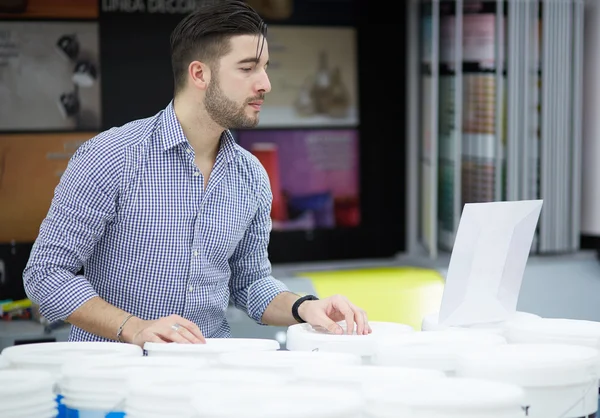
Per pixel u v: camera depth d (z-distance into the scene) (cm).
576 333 212
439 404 143
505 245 237
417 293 438
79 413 170
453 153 466
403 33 495
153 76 462
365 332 228
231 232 257
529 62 473
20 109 446
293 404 144
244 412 138
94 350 205
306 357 189
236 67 236
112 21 455
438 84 477
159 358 189
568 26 473
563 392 170
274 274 471
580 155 497
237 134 478
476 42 464
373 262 498
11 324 411
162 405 155
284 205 489
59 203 242
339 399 147
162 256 248
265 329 423
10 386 160
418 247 498
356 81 493
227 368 183
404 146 502
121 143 243
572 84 482
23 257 448
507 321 238
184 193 248
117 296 251
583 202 507
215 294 260
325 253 496
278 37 480
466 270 230
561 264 475
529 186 482
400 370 174
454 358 187
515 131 471
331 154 493
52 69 449
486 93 464
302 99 486
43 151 451
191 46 240
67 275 237
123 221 246
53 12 446
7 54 443
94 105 455
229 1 241
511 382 168
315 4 484
